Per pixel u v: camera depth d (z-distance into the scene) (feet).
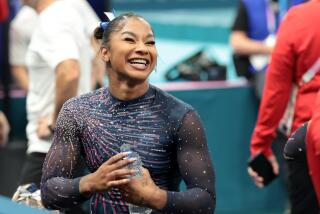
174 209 23.47
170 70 61.72
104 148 24.59
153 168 24.38
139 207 24.29
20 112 50.65
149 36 24.27
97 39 25.62
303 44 34.19
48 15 36.86
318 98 25.54
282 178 52.44
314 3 34.22
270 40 51.06
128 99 24.70
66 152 25.03
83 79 37.93
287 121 36.45
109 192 24.70
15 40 50.16
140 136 24.40
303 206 35.70
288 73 35.04
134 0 103.04
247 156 52.65
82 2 39.52
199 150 24.38
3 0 49.70
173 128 24.38
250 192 53.01
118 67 24.21
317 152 24.75
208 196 23.93
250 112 52.24
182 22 102.27
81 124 24.97
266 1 51.31
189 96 50.88
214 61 61.93
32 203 28.89
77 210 35.50
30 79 37.81
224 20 103.35
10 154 49.73
